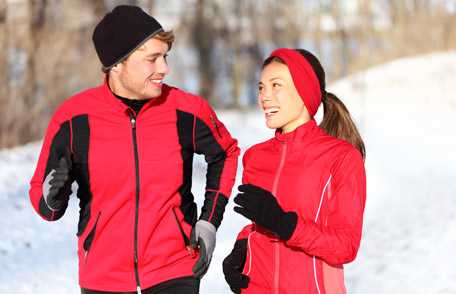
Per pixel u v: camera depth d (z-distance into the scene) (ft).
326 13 231.30
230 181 18.19
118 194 16.78
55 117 17.37
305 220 15.28
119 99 17.10
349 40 221.05
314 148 15.58
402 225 51.34
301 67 15.66
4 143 99.45
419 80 147.23
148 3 186.50
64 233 43.27
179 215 17.15
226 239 43.86
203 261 16.97
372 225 52.60
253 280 16.06
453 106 130.62
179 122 17.31
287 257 15.44
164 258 16.93
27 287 32.37
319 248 14.46
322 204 15.30
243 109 151.64
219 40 215.31
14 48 108.06
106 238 16.84
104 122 16.99
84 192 17.16
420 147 103.86
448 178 78.84
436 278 36.09
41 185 17.21
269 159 16.21
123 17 16.58
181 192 17.26
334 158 15.30
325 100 16.85
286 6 231.50
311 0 236.02
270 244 15.72
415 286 34.81
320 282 15.24
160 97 17.37
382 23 209.36
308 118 16.14
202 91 209.36
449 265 38.40
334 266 15.30
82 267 17.19
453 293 33.24
